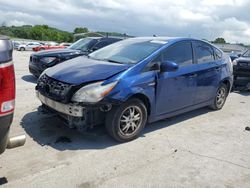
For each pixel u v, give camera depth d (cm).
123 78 440
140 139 484
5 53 262
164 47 517
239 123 614
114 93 425
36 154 407
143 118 479
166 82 499
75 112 418
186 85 545
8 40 269
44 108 489
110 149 438
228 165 416
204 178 376
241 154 457
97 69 455
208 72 602
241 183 371
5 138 283
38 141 448
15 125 503
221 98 689
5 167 368
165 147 461
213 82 629
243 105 784
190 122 594
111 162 399
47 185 336
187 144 480
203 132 542
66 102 425
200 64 585
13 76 272
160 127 550
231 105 770
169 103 521
